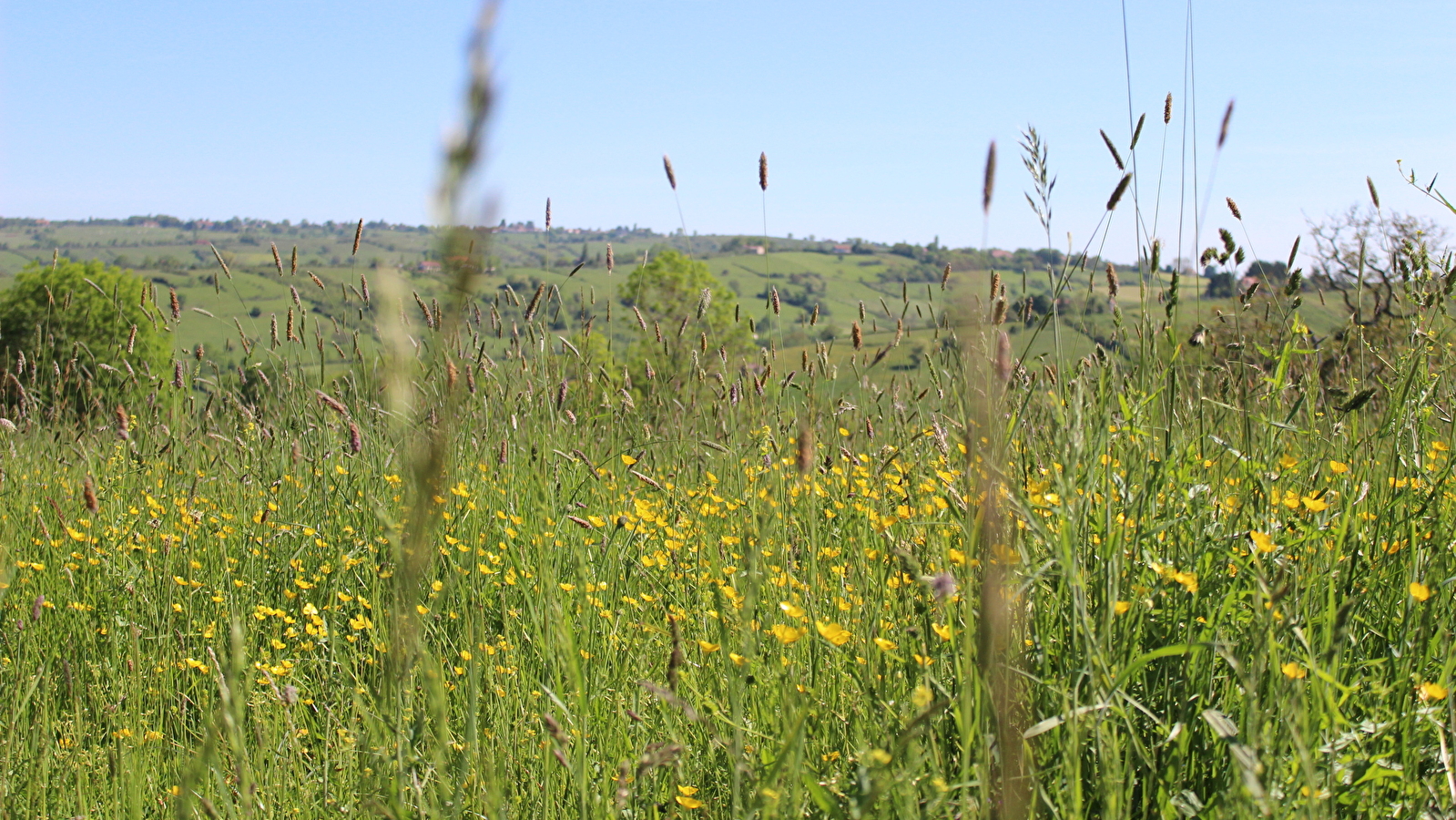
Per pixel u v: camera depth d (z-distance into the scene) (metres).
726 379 5.19
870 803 1.59
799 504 3.66
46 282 14.59
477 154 0.48
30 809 2.52
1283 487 2.99
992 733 1.84
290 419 5.71
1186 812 1.96
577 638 2.85
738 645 2.71
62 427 6.09
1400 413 2.76
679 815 2.25
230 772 2.56
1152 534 2.43
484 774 2.26
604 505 4.42
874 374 4.91
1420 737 2.10
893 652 2.52
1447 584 2.47
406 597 0.85
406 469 0.81
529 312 5.31
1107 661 2.00
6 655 3.55
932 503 3.13
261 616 3.67
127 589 3.75
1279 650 2.11
